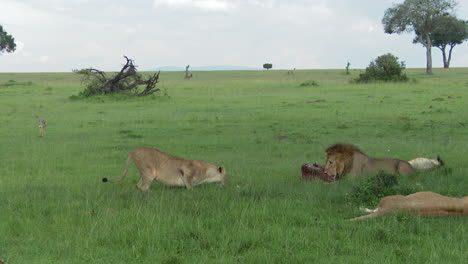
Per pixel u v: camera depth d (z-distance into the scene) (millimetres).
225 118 22828
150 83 36469
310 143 16000
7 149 14875
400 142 15898
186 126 20188
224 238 6086
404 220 6590
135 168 12039
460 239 6000
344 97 33250
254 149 14906
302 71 96812
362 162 9891
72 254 5695
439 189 8602
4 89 45562
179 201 8023
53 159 13258
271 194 8641
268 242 5980
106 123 21531
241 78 75062
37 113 25891
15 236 6391
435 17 73312
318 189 8812
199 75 89250
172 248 5820
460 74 74250
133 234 6219
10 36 89250
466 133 17844
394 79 50281
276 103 30172
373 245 5871
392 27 73500
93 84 36812
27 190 9117
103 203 8016
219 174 9570
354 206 7715
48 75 86562
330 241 5945
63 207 7684
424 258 5418
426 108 26203
